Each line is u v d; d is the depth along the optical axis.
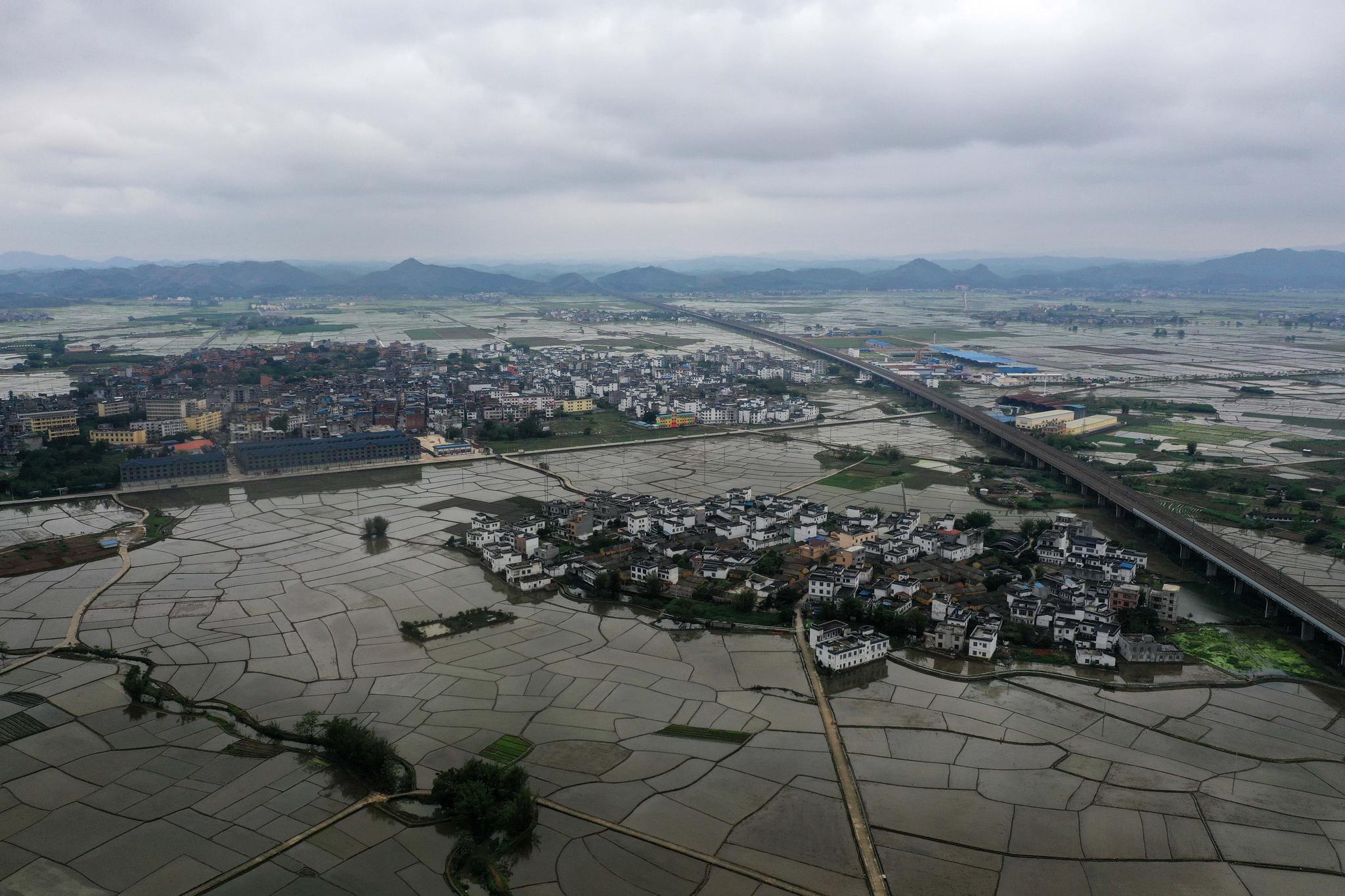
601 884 156.00
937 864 161.00
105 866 160.88
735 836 169.12
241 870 159.75
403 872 160.12
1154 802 180.75
